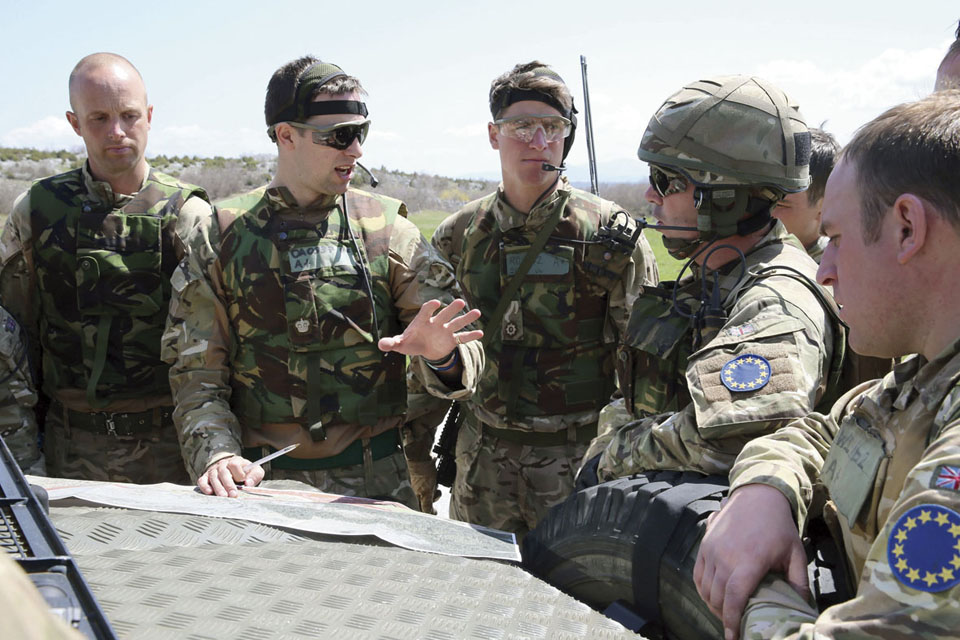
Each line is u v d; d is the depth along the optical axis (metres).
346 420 2.55
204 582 1.29
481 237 3.24
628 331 2.05
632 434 1.84
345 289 2.54
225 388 2.55
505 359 3.13
